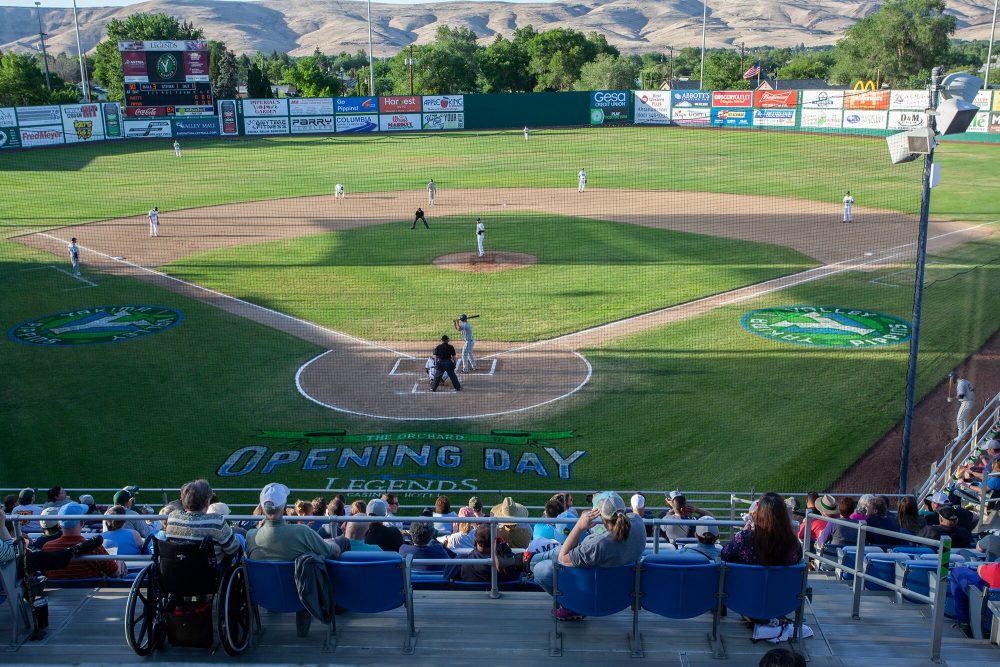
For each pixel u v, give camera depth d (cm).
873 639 788
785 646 762
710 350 2589
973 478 1564
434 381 2314
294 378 2420
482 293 3241
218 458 1953
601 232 4212
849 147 6838
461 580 932
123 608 827
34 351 2641
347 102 8481
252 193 5453
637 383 2348
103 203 5134
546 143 7562
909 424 1723
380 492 1770
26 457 1953
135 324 2897
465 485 1830
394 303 3123
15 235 4291
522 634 781
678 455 1948
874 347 2589
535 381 2378
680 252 3803
